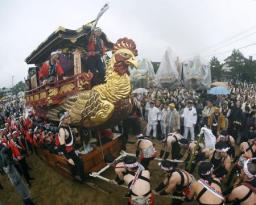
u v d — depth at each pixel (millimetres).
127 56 6621
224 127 9633
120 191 6457
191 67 18500
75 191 6688
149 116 11570
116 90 6656
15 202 7043
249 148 5797
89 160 6836
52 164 8211
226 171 5590
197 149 6328
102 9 7059
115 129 9719
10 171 6207
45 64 9055
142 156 6246
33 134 9789
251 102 13312
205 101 13023
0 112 19000
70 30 7414
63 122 6426
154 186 6531
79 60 7184
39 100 10273
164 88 19656
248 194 3770
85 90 7000
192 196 4422
